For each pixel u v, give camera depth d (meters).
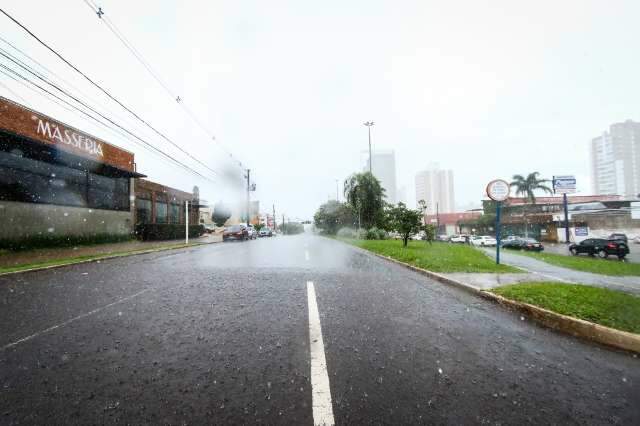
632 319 4.15
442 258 11.50
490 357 3.26
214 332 3.82
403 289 6.57
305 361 3.06
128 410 2.29
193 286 6.56
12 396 2.45
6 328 3.95
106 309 4.80
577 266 11.70
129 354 3.21
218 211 56.34
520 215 46.69
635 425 2.20
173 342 3.51
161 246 18.05
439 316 4.64
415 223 19.56
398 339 3.67
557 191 28.27
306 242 28.12
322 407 2.33
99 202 19.84
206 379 2.71
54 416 2.22
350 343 3.52
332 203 55.19
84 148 17.77
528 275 7.89
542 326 4.36
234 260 11.60
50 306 4.96
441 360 3.15
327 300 5.43
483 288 6.23
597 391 2.65
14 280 7.27
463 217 66.56
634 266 12.23
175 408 2.32
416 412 2.29
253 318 4.37
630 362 3.27
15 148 14.34
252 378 2.73
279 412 2.27
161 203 29.06
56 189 16.64
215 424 2.15
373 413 2.27
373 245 20.00
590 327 3.94
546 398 2.52
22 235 14.20
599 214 38.84
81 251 13.98
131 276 7.82
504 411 2.33
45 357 3.13
